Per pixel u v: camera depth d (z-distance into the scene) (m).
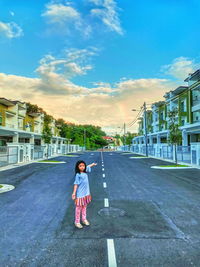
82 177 4.64
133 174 13.31
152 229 4.42
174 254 3.39
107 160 26.31
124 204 6.38
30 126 45.41
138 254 3.39
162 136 46.88
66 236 4.08
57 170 15.35
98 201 6.71
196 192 8.10
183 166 17.48
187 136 33.56
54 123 61.94
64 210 5.80
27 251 3.52
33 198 7.17
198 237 4.04
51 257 3.32
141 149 45.44
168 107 42.81
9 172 14.21
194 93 32.22
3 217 5.22
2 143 36.97
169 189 8.66
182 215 5.36
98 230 4.37
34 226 4.61
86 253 3.43
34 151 26.23
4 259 3.28
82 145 82.88
